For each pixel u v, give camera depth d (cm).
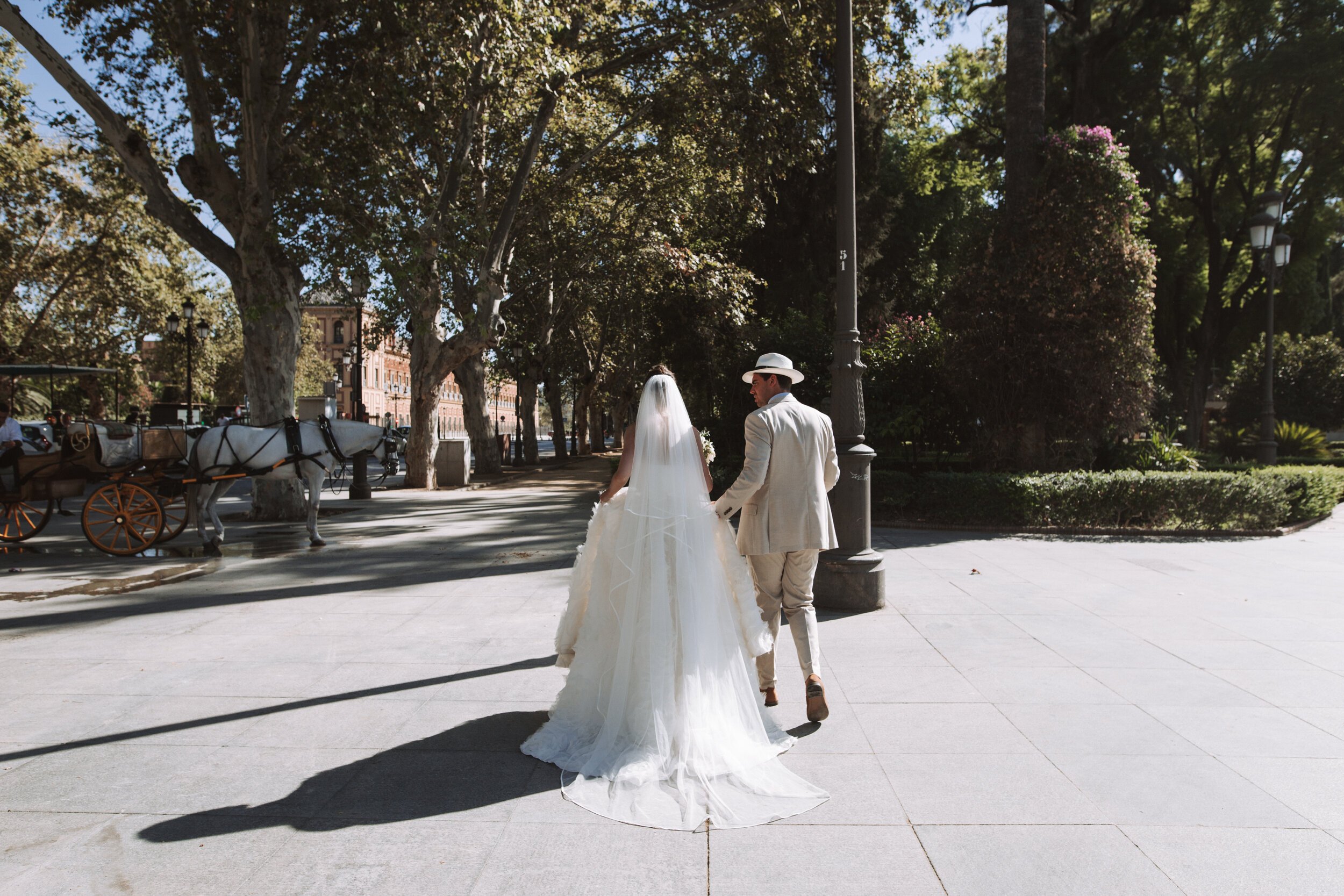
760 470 387
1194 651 516
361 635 574
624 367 2633
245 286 1293
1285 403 2836
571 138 2184
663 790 319
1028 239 1255
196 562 898
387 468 1705
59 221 2748
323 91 1313
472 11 1148
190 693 447
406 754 361
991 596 682
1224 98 2350
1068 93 2208
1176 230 2536
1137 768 341
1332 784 325
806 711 410
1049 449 1279
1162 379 2755
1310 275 2591
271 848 278
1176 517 1095
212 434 960
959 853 272
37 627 602
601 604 377
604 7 1567
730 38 1633
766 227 2078
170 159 1534
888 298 2191
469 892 250
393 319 1875
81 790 325
